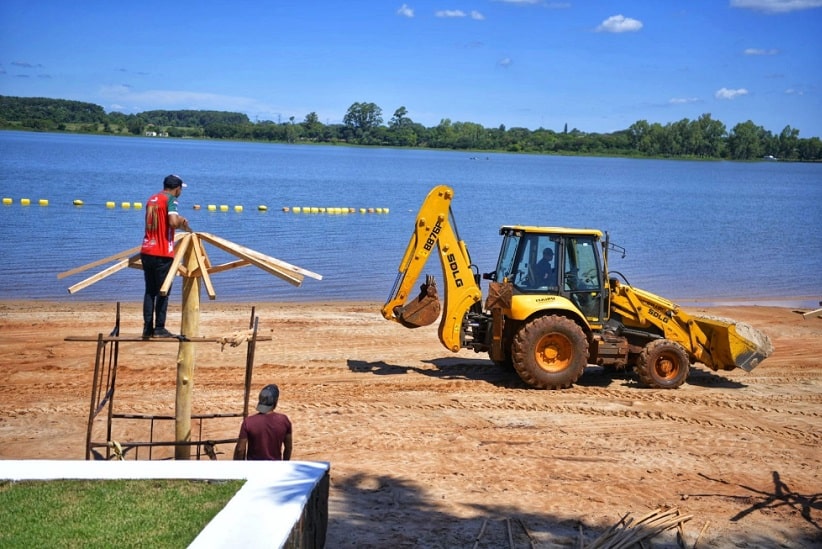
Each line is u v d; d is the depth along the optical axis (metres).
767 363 15.51
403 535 7.41
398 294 13.03
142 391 11.75
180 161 94.94
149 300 7.67
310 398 11.84
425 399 12.01
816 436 10.95
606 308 13.25
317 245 29.59
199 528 5.66
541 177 97.19
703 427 11.16
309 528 6.10
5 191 44.72
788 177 125.94
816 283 26.16
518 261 12.93
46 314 16.95
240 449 7.07
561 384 12.62
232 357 14.05
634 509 8.29
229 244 7.69
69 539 5.48
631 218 46.19
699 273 27.50
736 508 8.44
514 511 8.09
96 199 42.31
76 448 9.50
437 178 83.19
